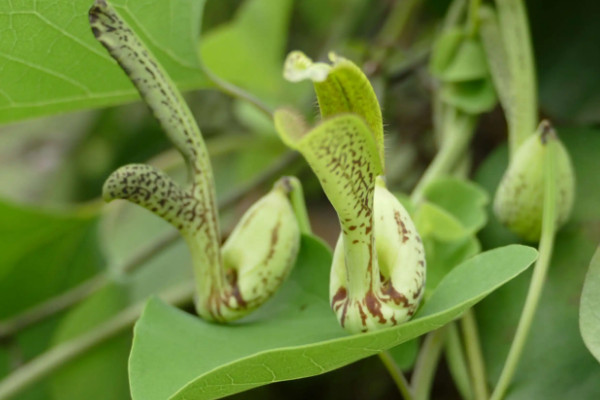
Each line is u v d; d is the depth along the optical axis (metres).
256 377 0.45
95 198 1.03
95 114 1.04
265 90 0.87
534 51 0.63
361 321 0.46
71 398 0.75
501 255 0.47
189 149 0.49
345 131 0.43
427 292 0.53
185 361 0.49
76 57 0.54
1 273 0.75
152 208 0.49
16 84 0.55
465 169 0.60
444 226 0.54
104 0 0.47
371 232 0.45
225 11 1.01
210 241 0.50
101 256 0.78
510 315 0.55
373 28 0.89
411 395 0.53
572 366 0.53
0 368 0.78
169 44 0.55
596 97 0.61
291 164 0.75
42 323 0.79
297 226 0.50
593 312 0.48
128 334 0.75
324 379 0.76
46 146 1.06
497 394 0.52
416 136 0.77
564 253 0.55
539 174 0.53
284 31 0.85
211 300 0.50
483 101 0.60
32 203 1.02
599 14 0.62
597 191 0.57
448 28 0.63
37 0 0.52
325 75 0.44
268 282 0.50
